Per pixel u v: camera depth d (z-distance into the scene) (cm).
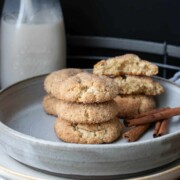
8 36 70
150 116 59
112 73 61
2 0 78
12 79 71
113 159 50
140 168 51
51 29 70
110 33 78
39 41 69
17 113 62
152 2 75
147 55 78
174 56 76
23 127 59
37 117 61
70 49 80
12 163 54
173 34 76
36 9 69
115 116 58
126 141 56
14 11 70
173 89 65
